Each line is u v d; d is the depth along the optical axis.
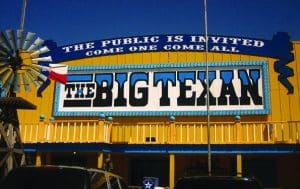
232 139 21.03
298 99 21.50
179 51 23.00
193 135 21.50
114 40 23.75
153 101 22.44
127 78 22.97
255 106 21.56
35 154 21.66
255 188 8.25
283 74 21.91
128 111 22.48
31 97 23.67
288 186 21.14
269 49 22.36
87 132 21.03
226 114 21.64
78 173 8.36
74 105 23.06
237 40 22.72
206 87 22.05
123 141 21.84
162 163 22.53
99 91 23.03
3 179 8.43
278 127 21.02
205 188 8.31
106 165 19.33
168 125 20.42
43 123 20.92
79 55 23.88
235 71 22.14
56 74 21.12
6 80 18.02
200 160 21.83
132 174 22.58
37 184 8.23
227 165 21.64
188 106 22.08
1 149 16.67
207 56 21.22
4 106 16.80
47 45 24.25
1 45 17.86
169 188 19.62
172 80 22.55
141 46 23.41
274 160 21.66
